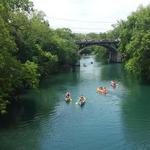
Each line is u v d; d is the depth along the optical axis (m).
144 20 109.62
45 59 120.19
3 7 63.47
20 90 89.88
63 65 161.50
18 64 69.44
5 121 64.31
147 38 101.69
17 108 74.12
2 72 63.09
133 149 49.16
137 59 105.06
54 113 69.56
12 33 83.44
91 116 67.00
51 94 89.88
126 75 129.38
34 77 78.25
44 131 58.03
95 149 49.56
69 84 108.44
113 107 74.19
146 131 56.75
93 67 171.62
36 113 69.69
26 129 59.12
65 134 56.22
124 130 57.50
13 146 51.47
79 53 194.25
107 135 55.31
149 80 108.25
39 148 50.44
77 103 78.12
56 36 155.00
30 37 97.19
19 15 84.19
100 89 92.94
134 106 74.31
